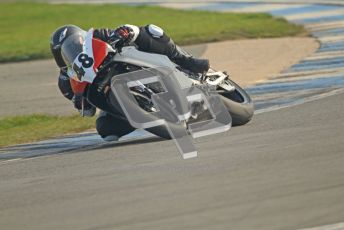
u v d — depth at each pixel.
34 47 64.25
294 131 27.05
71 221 18.98
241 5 80.56
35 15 91.69
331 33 55.16
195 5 85.62
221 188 20.34
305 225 17.02
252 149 24.66
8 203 21.50
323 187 19.58
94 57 26.56
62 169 25.28
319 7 70.31
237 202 19.02
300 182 20.22
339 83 37.03
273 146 24.81
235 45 55.38
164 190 20.77
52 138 32.91
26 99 44.75
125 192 21.05
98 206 20.02
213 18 71.44
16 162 27.88
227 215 18.12
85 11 89.88
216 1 86.56
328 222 17.08
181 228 17.58
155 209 19.17
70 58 27.12
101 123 28.64
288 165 22.08
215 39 58.97
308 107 31.67
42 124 37.03
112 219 18.78
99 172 23.94
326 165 21.67
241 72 45.06
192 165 23.27
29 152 30.00
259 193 19.58
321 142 24.66
